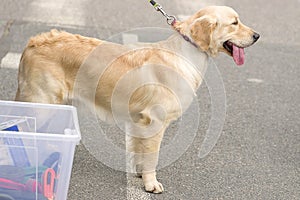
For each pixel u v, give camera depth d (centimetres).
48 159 347
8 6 764
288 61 699
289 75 659
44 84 421
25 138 341
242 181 441
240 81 627
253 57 699
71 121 391
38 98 425
